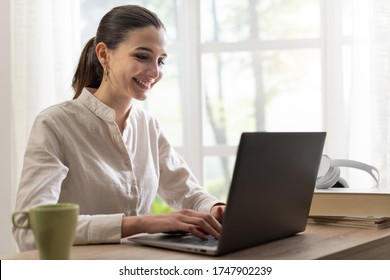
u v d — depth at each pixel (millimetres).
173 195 2348
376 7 2969
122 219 1683
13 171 3391
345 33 3211
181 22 3654
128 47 2072
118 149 2148
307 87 3521
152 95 3783
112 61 2119
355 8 3039
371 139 2988
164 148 2398
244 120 3658
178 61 3723
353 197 1915
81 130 2096
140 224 1671
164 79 3752
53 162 1923
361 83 3037
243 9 3615
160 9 3727
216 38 3668
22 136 3391
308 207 1763
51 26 3383
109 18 2141
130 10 2113
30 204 1789
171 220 1662
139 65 2070
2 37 3381
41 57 3389
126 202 2135
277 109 3596
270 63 3582
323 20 3270
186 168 2381
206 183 3715
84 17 3787
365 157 3033
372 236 1739
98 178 2072
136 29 2070
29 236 1729
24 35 3391
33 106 3381
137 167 2242
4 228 3389
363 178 3014
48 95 3389
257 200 1537
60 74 3371
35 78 3383
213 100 3689
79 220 1680
